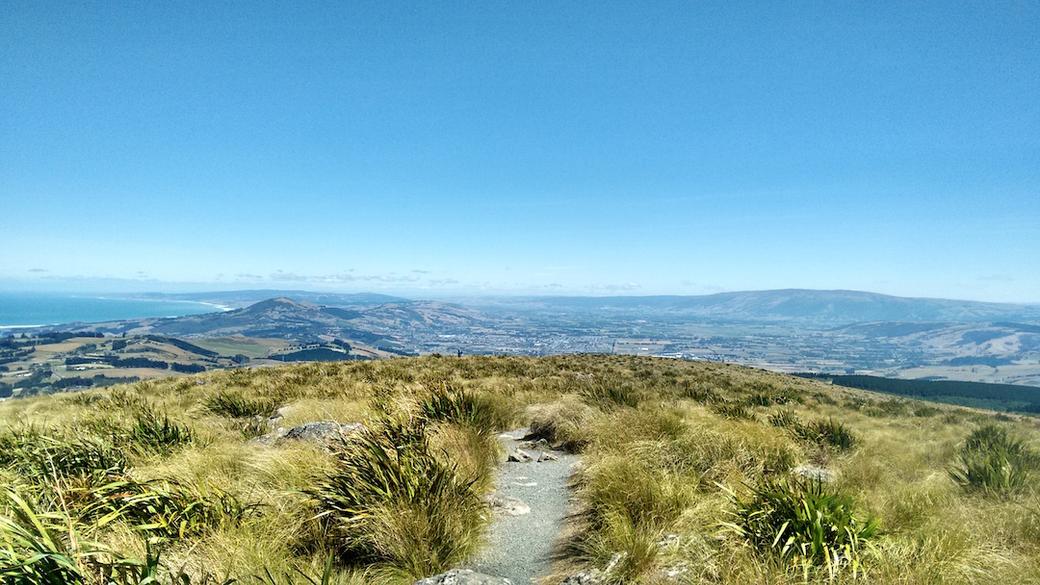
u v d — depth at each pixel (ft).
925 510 19.48
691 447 25.95
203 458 22.03
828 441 35.22
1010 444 32.22
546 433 35.17
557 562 16.08
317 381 65.00
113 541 13.01
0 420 42.68
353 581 13.35
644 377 94.17
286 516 16.24
